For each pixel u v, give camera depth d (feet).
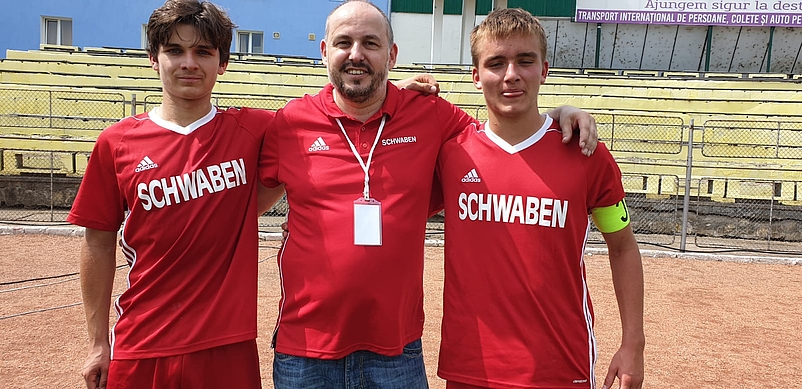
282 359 8.27
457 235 8.32
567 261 8.09
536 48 7.92
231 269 8.28
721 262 31.14
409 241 8.07
